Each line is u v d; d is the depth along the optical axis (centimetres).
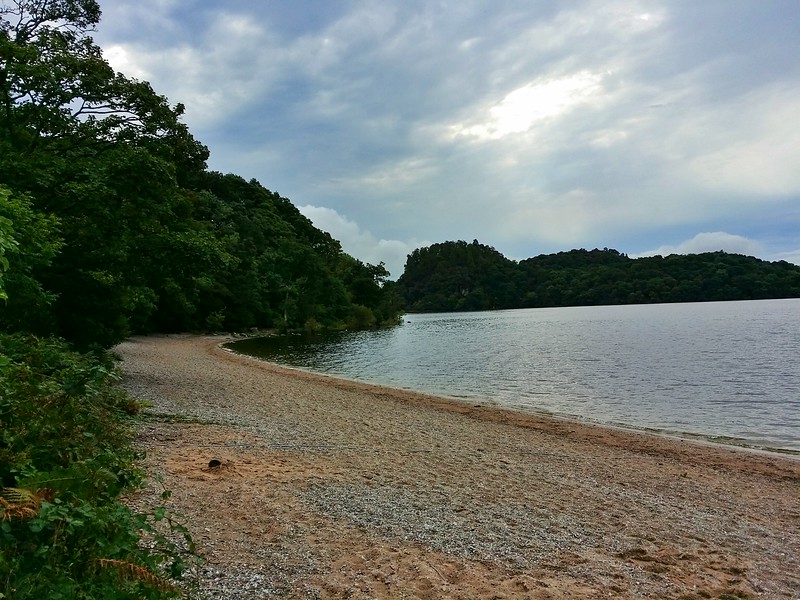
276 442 1023
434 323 9669
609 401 2008
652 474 1012
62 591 246
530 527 655
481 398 2094
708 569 566
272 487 722
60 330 1351
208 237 1709
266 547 518
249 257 6406
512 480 885
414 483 817
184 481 700
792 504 862
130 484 418
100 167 1402
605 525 688
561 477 934
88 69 1436
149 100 1537
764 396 2031
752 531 707
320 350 4275
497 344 4669
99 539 297
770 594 514
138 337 4272
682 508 796
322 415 1423
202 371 2319
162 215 1658
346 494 725
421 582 477
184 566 385
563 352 3828
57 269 1367
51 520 271
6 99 1326
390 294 10175
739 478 1021
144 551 329
